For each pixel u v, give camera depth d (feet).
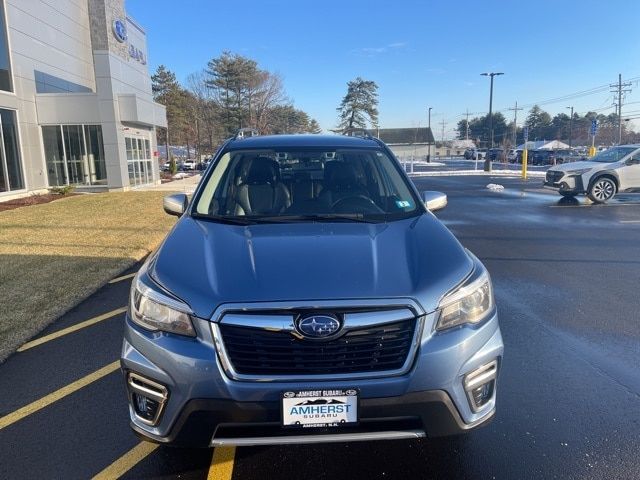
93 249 27.68
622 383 12.22
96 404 11.56
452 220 40.16
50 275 22.25
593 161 53.62
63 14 78.13
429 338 7.88
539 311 17.61
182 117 221.05
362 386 7.52
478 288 8.60
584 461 9.16
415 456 9.41
